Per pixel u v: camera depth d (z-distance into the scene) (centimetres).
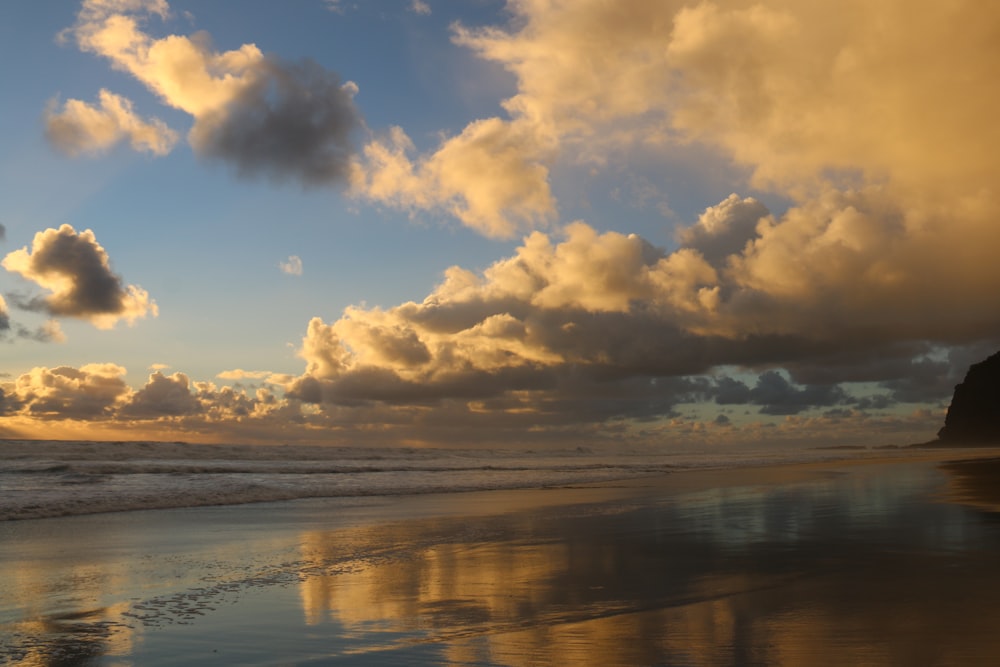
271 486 3025
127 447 6041
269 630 729
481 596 875
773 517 1655
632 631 686
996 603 760
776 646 615
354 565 1122
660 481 3403
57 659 644
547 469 4950
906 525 1427
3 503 2120
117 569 1104
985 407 17250
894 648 598
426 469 4841
